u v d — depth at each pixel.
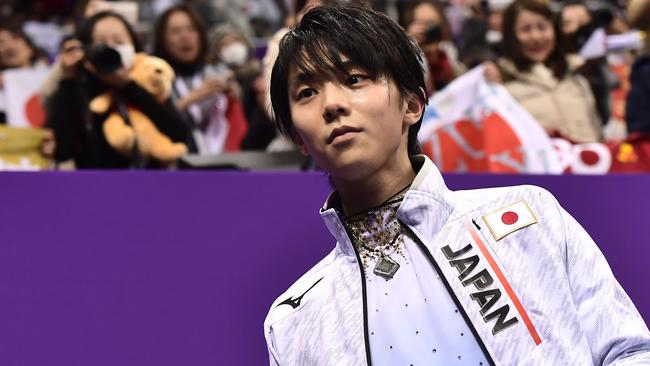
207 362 4.59
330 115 3.05
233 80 8.63
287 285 4.70
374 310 3.13
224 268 4.69
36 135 6.25
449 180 4.92
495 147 6.41
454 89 6.63
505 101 6.54
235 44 9.46
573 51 9.28
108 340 4.57
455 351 2.99
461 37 11.23
